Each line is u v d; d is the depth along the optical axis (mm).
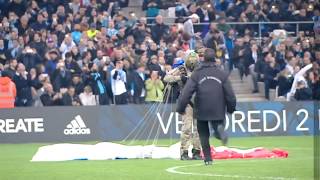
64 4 94188
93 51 83500
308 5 102125
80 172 46156
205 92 45500
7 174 45719
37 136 75062
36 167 50188
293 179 39719
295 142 71500
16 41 85375
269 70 90250
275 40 94188
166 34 91312
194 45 90625
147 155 56344
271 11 101250
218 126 46031
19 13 92938
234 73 92750
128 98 81188
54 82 80562
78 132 75625
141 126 76250
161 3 102000
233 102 45781
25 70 81375
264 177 40844
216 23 94000
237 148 60906
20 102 79750
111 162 53031
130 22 93438
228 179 39969
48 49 85250
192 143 53219
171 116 76312
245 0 101625
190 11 99312
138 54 85562
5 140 74438
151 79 79562
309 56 90625
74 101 80062
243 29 99188
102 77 80812
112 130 76062
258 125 79562
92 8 92875
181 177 41594
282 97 88500
